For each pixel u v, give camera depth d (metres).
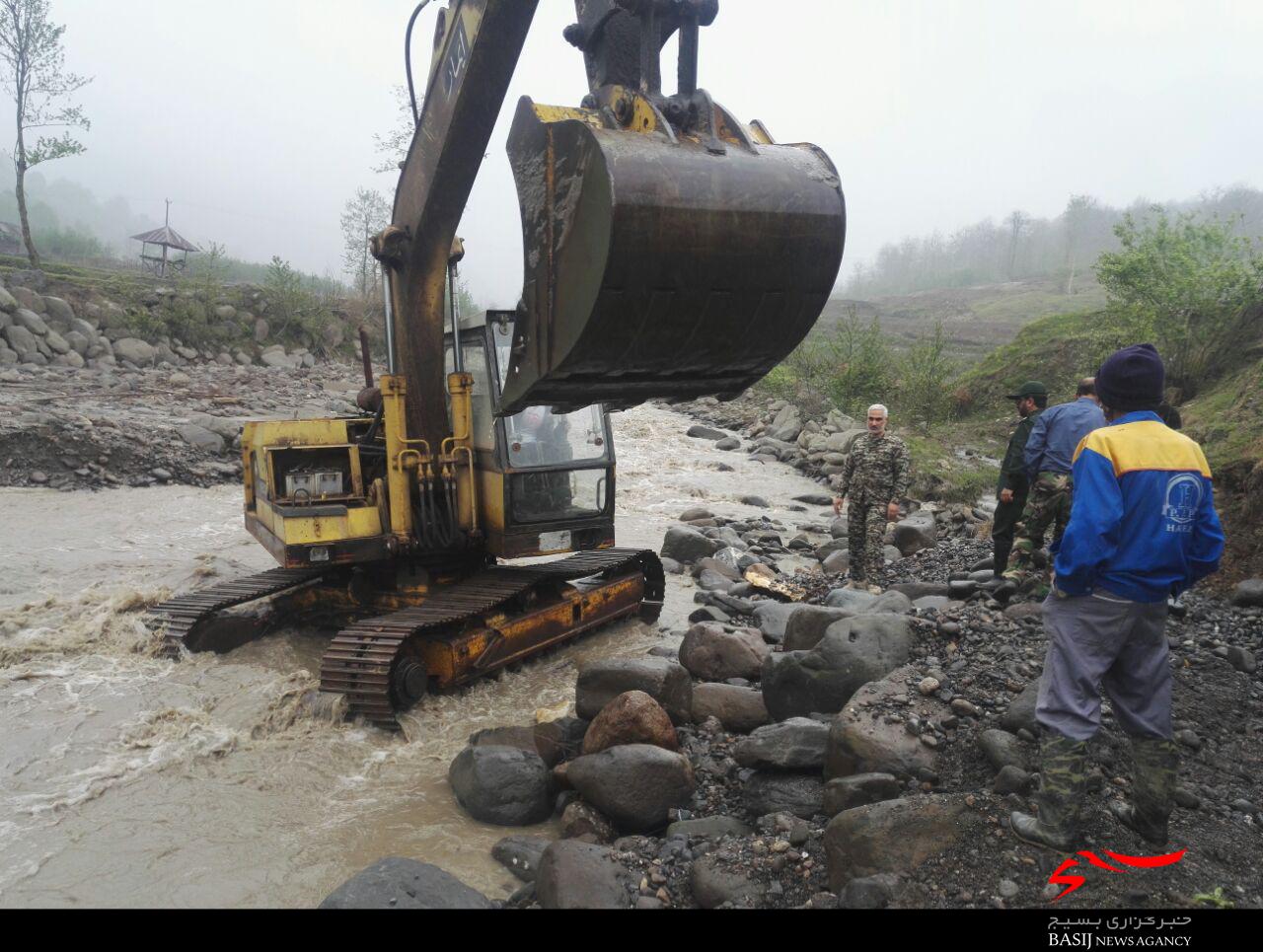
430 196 5.88
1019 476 7.30
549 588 7.48
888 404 20.48
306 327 30.69
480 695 6.57
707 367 3.96
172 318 27.34
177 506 12.93
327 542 6.70
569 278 3.61
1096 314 19.62
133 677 6.71
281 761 5.50
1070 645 3.39
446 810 4.98
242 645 7.35
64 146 28.66
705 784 4.88
